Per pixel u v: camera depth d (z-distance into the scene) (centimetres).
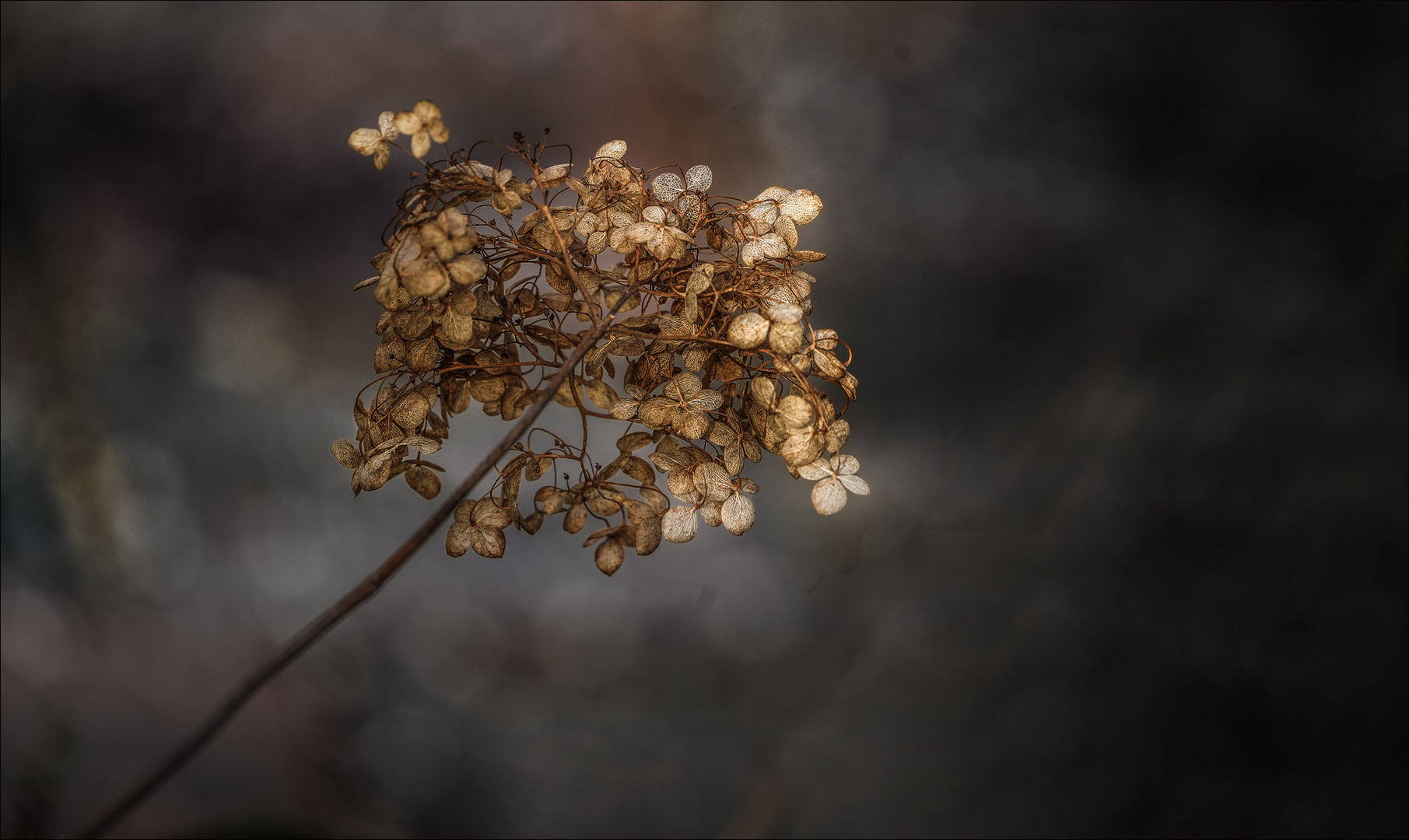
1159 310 310
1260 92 395
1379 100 371
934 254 415
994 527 267
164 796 216
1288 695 179
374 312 404
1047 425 302
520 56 451
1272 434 219
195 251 395
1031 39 433
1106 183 414
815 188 435
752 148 449
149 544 306
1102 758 191
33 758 171
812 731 240
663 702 269
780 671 270
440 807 238
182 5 418
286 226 411
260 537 319
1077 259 399
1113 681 200
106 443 324
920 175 433
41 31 397
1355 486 194
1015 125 431
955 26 442
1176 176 404
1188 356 274
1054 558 236
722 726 257
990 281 405
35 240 368
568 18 450
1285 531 198
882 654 248
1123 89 420
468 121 449
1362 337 232
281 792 230
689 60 453
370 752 250
